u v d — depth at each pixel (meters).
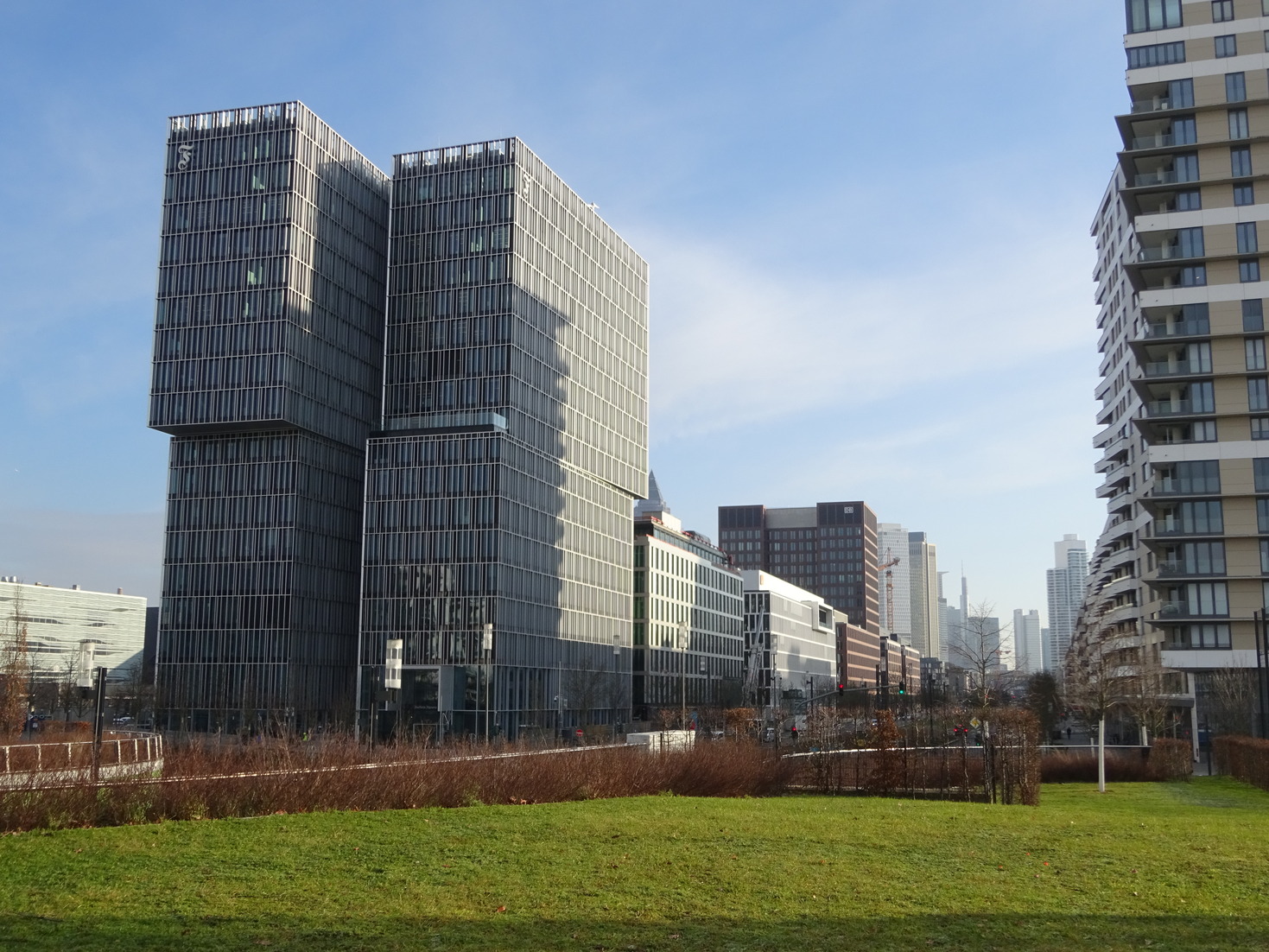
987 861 19.52
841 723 74.25
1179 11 88.81
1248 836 23.91
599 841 21.27
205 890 16.45
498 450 125.31
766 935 14.20
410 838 21.25
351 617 135.88
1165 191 87.94
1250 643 83.25
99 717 25.89
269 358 127.12
